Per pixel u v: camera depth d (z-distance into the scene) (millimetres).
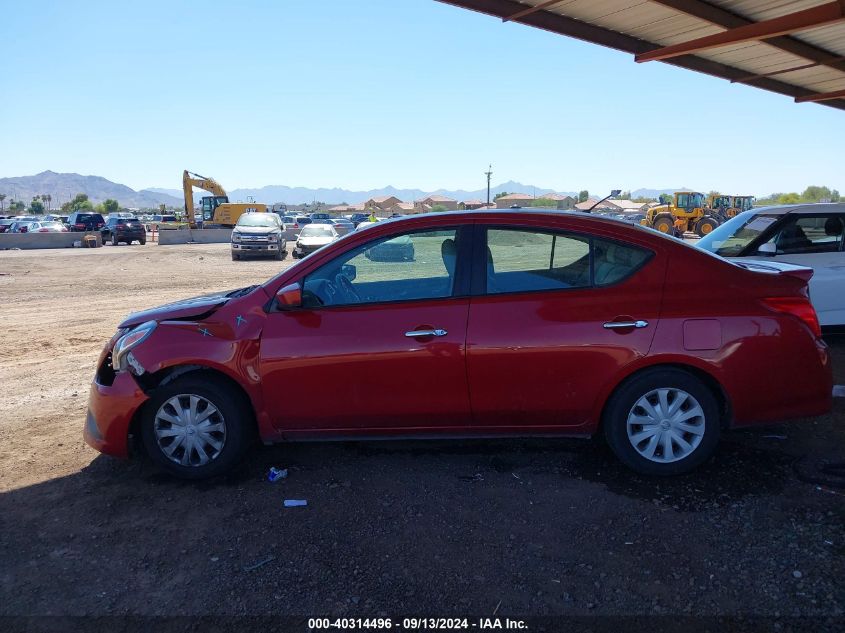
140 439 4383
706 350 3869
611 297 3936
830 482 3875
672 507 3672
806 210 7258
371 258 4137
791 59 11164
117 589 3031
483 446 4629
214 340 4039
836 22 7961
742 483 3949
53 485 4160
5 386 6609
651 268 3984
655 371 3938
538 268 4035
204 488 4070
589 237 4035
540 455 4457
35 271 20172
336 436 4137
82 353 8227
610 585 2977
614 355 3883
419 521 3598
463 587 2990
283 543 3402
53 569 3201
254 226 26078
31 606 2908
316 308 4066
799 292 4039
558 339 3891
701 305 3904
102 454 4621
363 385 3988
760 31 8664
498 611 2814
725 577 3004
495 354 3906
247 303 4145
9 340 9078
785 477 4016
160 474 4297
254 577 3105
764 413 3982
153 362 4016
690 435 3992
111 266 22188
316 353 3971
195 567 3199
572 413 4008
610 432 4031
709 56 11078
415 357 3936
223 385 4082
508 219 4105
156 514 3746
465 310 3961
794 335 3938
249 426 4195
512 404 3975
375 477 4168
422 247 4109
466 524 3553
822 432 4762
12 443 4922
